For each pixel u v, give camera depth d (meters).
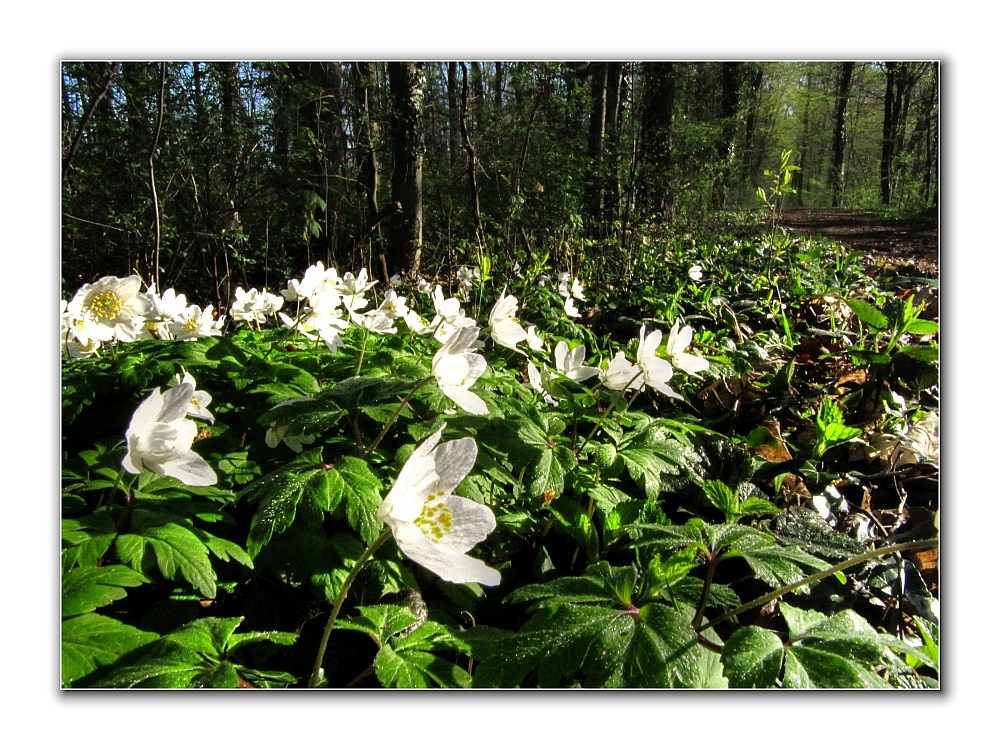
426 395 3.34
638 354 3.52
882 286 10.02
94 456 2.86
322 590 2.45
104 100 9.56
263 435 3.35
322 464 2.62
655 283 9.09
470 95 15.99
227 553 2.44
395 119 11.88
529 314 7.38
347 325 4.20
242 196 10.66
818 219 24.42
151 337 4.14
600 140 15.92
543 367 3.89
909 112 25.95
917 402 4.91
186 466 2.24
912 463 4.09
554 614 1.98
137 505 2.56
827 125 29.20
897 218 24.09
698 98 23.16
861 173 29.83
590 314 8.38
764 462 3.59
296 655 2.48
